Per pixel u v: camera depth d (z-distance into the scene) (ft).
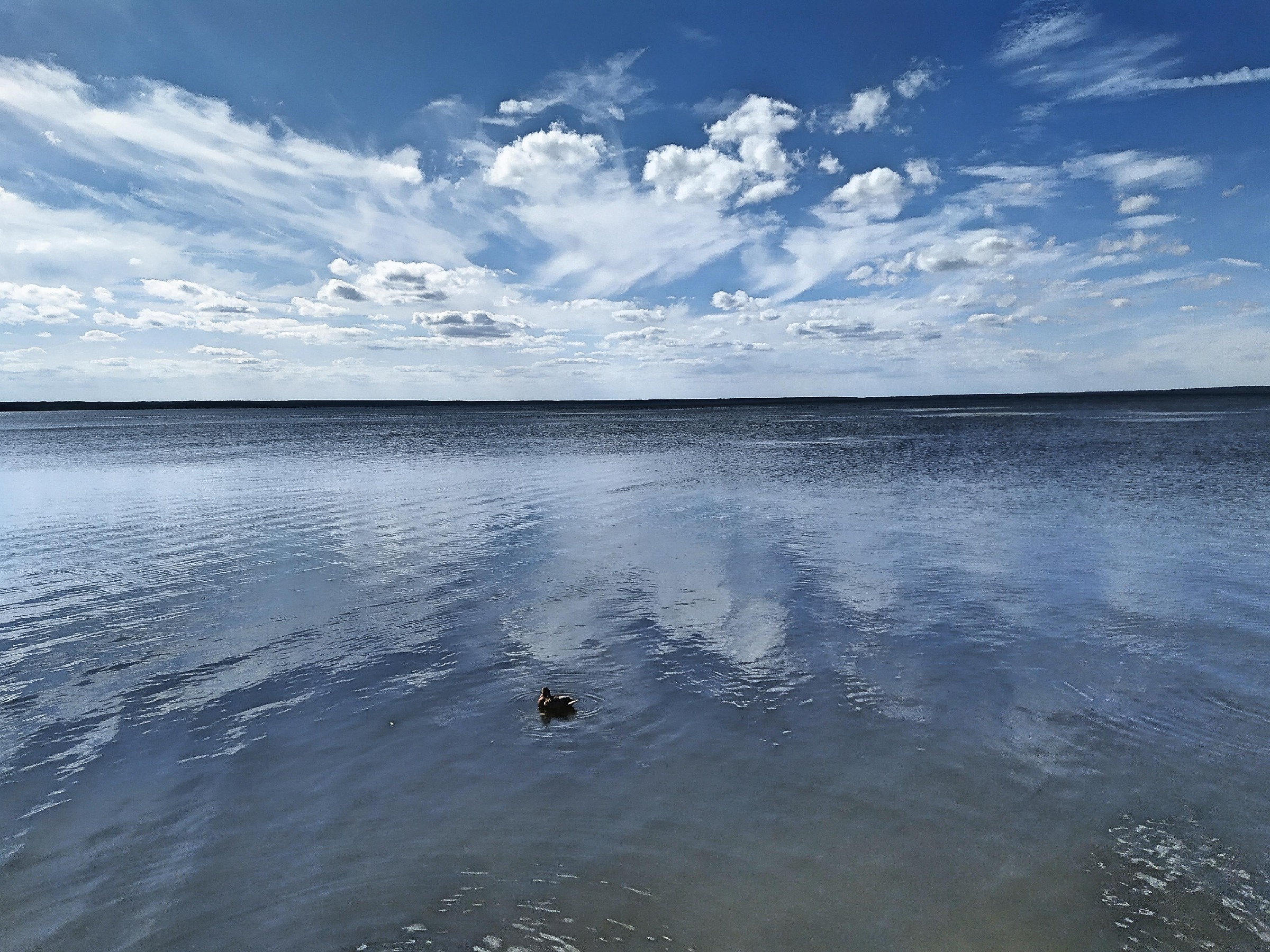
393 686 37.99
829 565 61.36
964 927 21.22
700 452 180.04
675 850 24.76
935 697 35.99
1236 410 430.61
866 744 31.58
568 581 57.52
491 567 62.08
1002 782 28.55
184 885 23.44
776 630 45.75
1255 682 36.96
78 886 23.39
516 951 20.53
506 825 26.22
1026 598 51.52
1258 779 28.37
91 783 29.19
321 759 30.86
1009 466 133.28
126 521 86.43
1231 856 24.08
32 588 57.36
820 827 25.91
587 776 29.37
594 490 109.40
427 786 28.76
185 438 281.33
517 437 259.80
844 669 39.55
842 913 21.79
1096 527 75.15
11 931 21.52
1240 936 20.81
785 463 148.15
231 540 74.54
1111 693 36.01
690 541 71.97
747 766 29.94
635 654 42.09
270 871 24.02
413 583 57.52
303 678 39.14
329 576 59.82
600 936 21.06
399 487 117.08
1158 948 20.42
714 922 21.53
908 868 23.71
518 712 34.96
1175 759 29.96
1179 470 122.52
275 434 305.94
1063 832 25.41
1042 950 20.35
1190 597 50.93
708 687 37.55
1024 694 36.11
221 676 39.50
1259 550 64.23
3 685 38.52
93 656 42.52
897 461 147.54
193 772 29.96
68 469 154.40
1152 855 24.17
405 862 24.36
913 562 61.98
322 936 21.25
